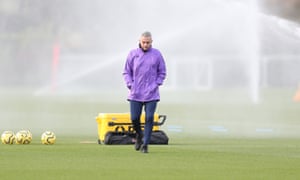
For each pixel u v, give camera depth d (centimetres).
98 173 3747
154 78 4869
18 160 4291
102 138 5566
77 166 4025
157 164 4156
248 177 3656
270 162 4306
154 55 4866
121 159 4406
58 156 4544
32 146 5269
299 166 4106
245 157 4594
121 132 5503
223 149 5209
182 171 3856
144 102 4847
